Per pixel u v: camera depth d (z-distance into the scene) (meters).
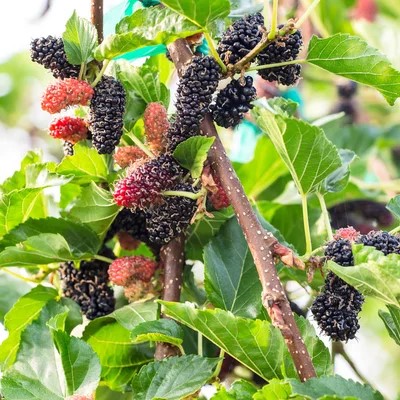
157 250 0.53
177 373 0.47
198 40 0.49
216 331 0.45
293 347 0.44
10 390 0.47
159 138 0.50
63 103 0.48
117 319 0.50
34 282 0.56
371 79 0.49
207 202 0.52
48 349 0.48
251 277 0.51
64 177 0.51
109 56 0.48
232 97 0.47
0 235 0.53
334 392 0.41
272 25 0.46
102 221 0.52
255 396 0.43
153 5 0.50
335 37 0.48
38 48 0.49
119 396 0.55
